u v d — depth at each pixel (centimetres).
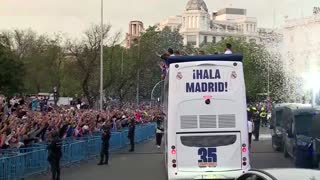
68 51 6044
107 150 2178
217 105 1476
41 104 4184
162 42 7694
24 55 6475
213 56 1489
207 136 1470
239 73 1484
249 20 17375
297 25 8338
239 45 8606
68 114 2373
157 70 6494
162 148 3056
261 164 2141
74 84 6200
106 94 6206
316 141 1764
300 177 632
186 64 1484
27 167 1630
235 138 1470
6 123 1677
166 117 1588
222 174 1458
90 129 2436
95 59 4941
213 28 17062
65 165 2031
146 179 1705
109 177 1752
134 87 6738
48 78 6231
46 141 1803
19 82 5097
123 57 5997
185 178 1459
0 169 1408
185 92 1480
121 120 3228
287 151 2289
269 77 7981
